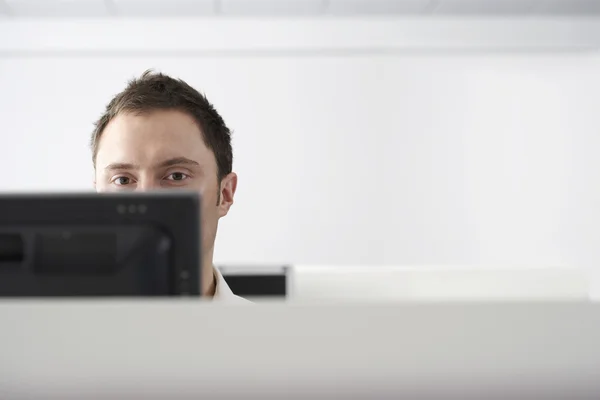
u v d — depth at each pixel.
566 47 4.82
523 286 1.38
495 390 0.54
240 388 0.53
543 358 0.54
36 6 4.30
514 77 4.95
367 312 0.54
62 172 4.64
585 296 1.37
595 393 0.54
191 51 4.63
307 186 4.79
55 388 0.52
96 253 0.74
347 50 4.73
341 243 4.80
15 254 0.74
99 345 0.52
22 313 0.53
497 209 4.91
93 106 4.67
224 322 0.53
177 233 0.74
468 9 4.58
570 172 4.95
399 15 4.66
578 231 4.93
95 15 4.50
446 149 4.89
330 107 4.83
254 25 4.63
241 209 4.75
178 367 0.53
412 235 4.85
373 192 4.84
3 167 4.62
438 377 0.54
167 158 1.18
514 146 4.93
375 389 0.54
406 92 4.88
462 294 1.38
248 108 4.77
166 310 0.53
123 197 0.74
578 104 4.96
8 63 4.64
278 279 1.55
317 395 0.54
